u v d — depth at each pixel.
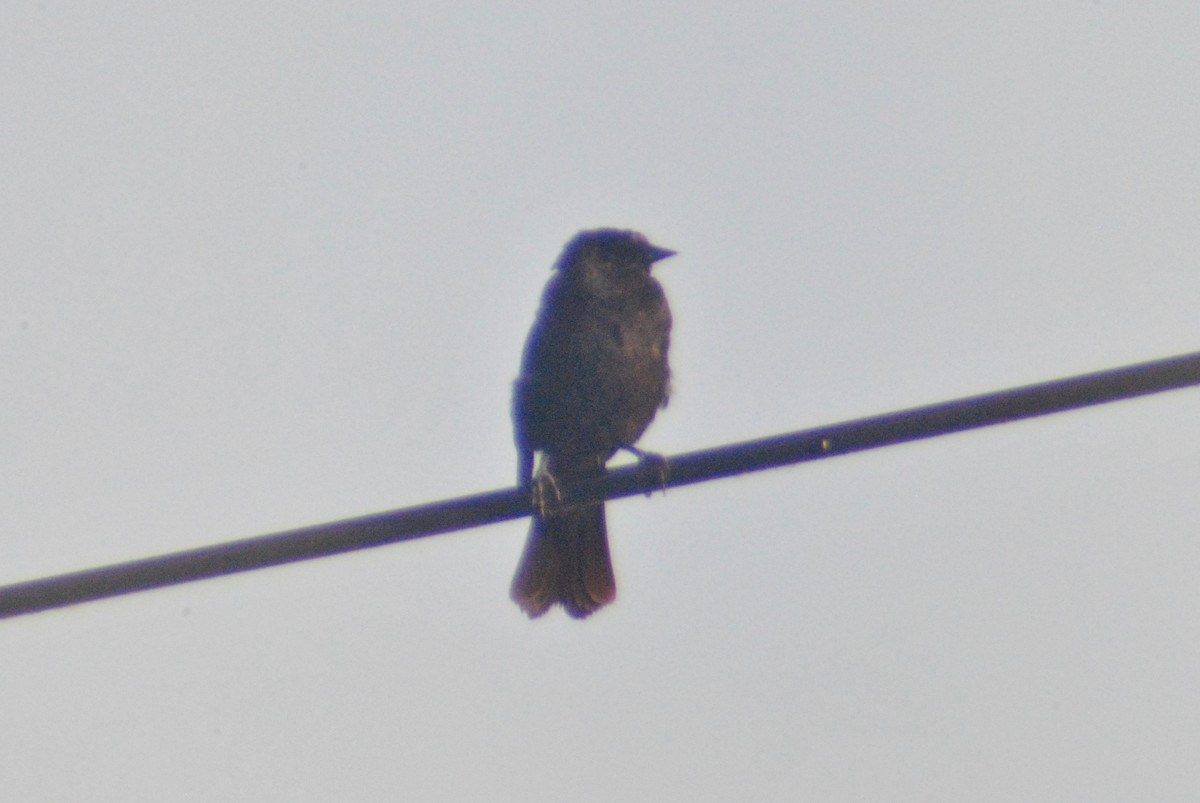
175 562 9.17
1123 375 8.66
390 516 9.35
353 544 9.27
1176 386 8.61
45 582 9.16
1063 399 8.74
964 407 8.89
